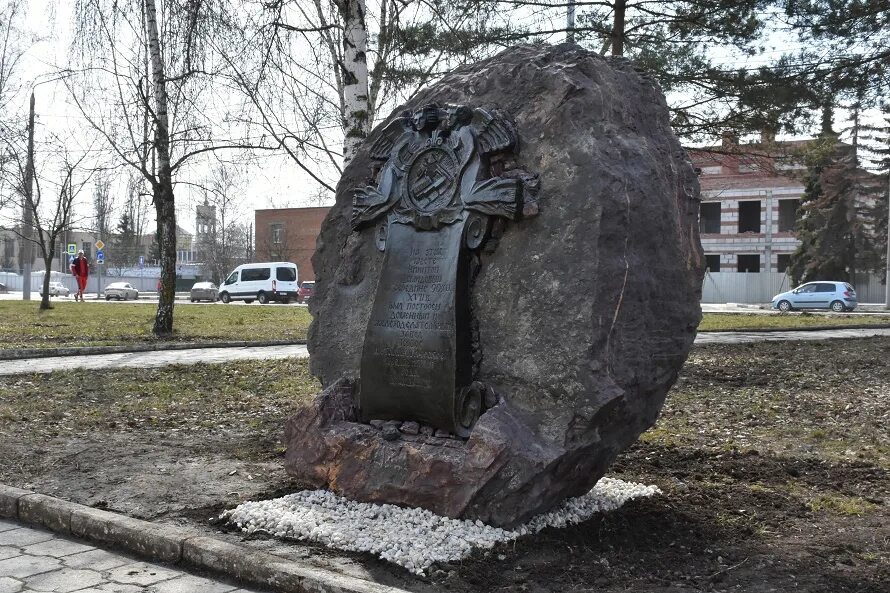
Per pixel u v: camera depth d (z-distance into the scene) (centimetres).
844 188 4541
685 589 385
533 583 391
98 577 420
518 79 520
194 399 987
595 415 445
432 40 1368
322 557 423
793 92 1588
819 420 866
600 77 508
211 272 6322
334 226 609
